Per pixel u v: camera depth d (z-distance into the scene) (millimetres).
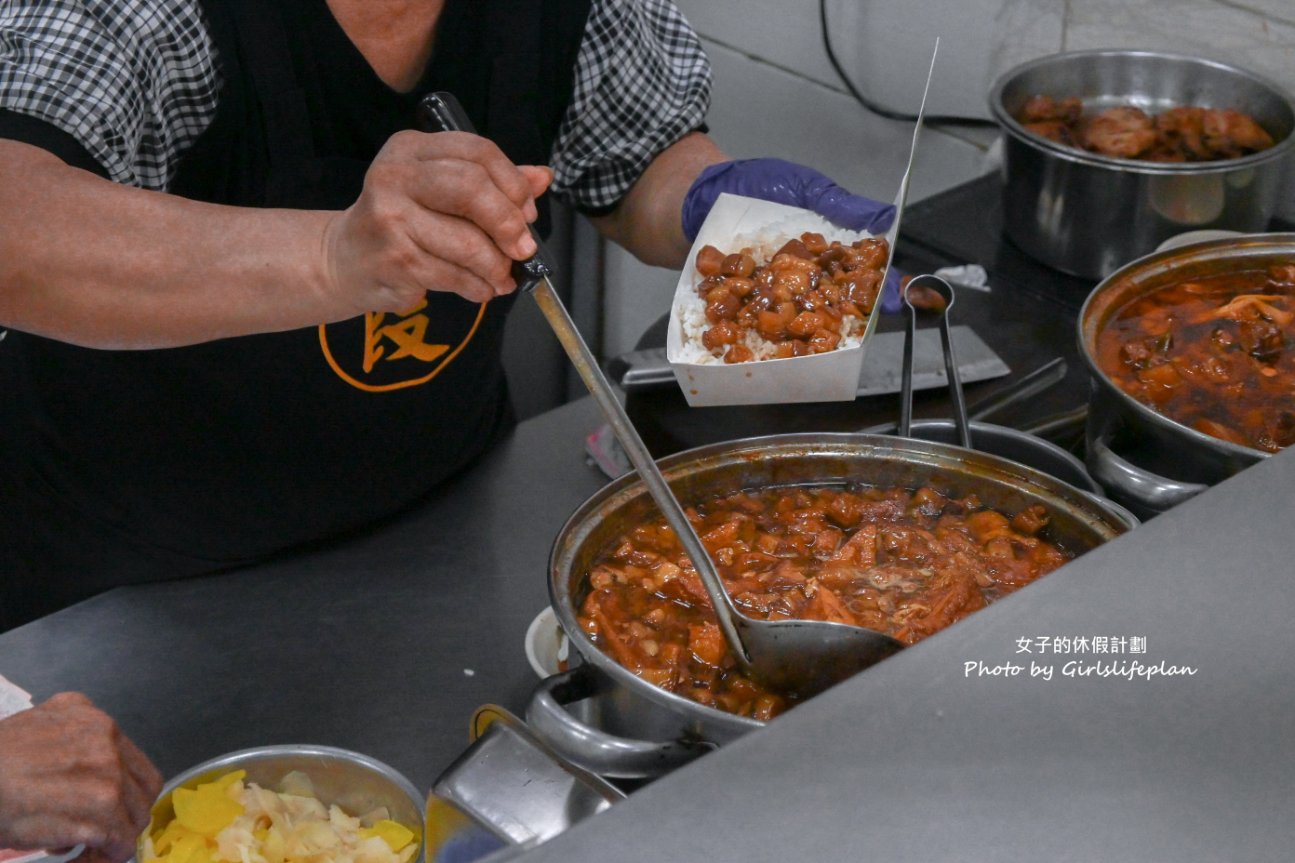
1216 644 543
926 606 978
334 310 1104
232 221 1095
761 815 474
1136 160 1732
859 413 1459
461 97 1364
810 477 1149
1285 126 1732
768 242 1437
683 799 480
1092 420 1252
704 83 1659
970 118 2141
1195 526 606
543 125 1508
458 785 723
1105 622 555
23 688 1150
